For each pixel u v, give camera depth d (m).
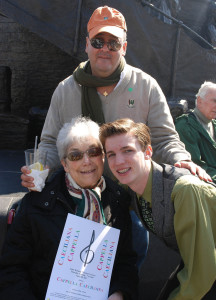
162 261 2.65
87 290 1.76
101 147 1.88
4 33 7.36
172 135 2.41
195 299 1.64
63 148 1.88
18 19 4.64
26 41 7.35
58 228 1.81
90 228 1.83
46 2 4.63
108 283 1.79
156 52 5.06
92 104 2.36
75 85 2.41
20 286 1.75
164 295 1.90
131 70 2.40
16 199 2.34
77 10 4.66
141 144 1.77
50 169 2.39
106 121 2.42
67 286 1.75
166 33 5.05
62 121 2.51
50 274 1.82
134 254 1.99
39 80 7.50
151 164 1.84
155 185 1.75
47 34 4.71
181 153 2.24
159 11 4.98
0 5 4.60
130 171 1.75
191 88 5.36
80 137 1.83
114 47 2.24
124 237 1.96
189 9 8.04
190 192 1.63
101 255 1.81
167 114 2.46
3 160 5.01
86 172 1.86
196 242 1.61
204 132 3.39
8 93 6.46
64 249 1.78
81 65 2.41
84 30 4.71
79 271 1.77
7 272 1.80
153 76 5.15
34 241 1.84
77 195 1.90
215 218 1.67
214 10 8.05
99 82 2.27
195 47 5.24
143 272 2.63
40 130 6.31
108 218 1.93
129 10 4.83
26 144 5.99
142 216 1.92
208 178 1.90
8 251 1.82
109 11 2.28
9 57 7.44
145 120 2.48
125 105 2.39
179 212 1.65
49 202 1.84
